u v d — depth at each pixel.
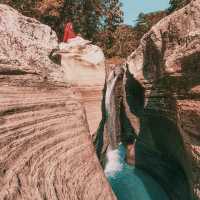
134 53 20.03
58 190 8.77
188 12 12.20
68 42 22.34
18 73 9.44
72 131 12.23
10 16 10.26
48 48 12.62
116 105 27.55
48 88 11.40
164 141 17.69
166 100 14.94
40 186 7.93
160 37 14.97
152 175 20.73
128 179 21.03
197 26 11.53
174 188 16.47
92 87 21.81
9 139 7.66
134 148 23.80
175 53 12.46
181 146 13.95
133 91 23.16
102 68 22.77
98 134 22.31
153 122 18.59
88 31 45.38
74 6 41.62
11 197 6.43
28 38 11.09
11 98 8.52
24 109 9.06
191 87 11.46
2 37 9.12
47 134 9.96
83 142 13.02
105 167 24.16
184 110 11.90
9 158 7.30
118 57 48.94
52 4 37.03
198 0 11.80
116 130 27.19
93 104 21.86
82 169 11.44
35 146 8.87
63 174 9.72
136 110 23.11
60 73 13.48
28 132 8.76
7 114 8.09
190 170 12.38
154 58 16.47
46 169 8.83
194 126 11.16
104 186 12.81
